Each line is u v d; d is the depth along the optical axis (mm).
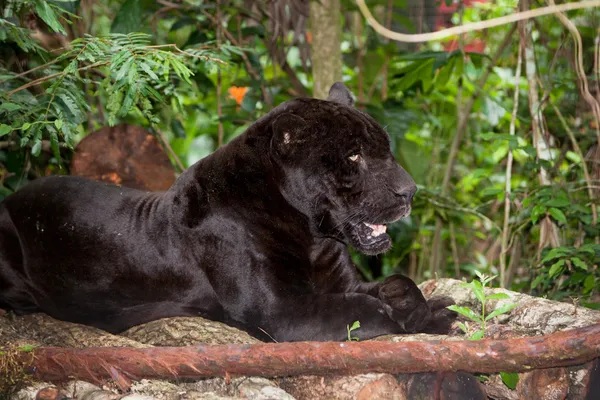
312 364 6051
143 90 8695
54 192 8648
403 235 13258
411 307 7461
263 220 7918
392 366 5973
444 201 13133
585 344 5527
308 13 13102
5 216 8742
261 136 8062
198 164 8461
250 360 6121
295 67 15914
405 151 13750
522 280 13062
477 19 14312
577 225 12180
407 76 12750
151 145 11484
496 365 5785
